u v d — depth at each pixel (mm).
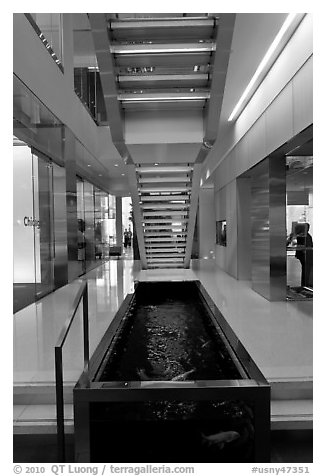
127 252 23062
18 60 5859
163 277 10250
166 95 5000
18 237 8117
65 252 9133
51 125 7852
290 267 7012
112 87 4613
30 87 6430
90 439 2578
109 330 4207
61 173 8945
